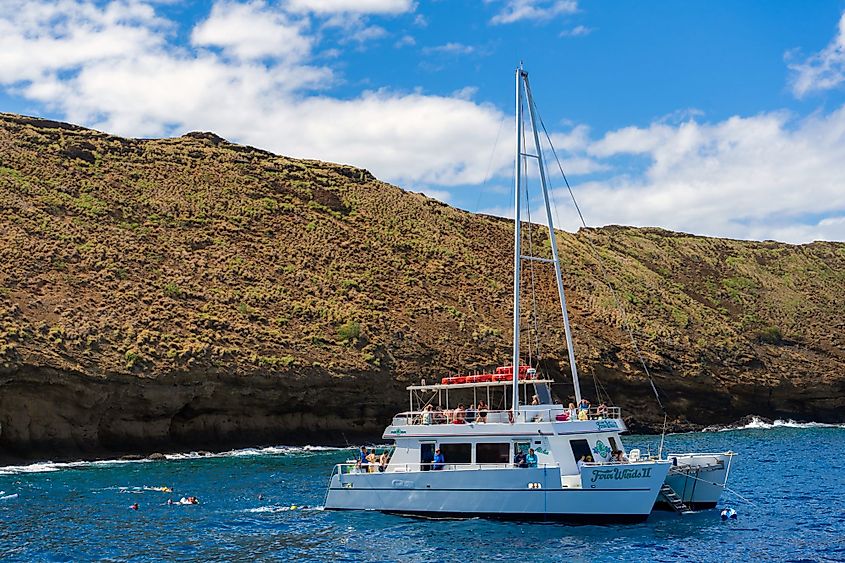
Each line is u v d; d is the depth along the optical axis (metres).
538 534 32.53
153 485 49.44
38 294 78.06
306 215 118.94
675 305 127.69
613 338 106.81
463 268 118.00
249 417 76.31
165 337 76.19
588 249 140.38
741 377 108.75
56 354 67.38
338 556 30.56
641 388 99.62
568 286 120.12
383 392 84.31
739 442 79.06
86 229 94.31
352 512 37.69
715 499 37.81
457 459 36.06
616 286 125.12
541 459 34.50
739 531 33.59
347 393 81.56
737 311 137.38
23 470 57.78
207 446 72.75
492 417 36.50
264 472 55.91
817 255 172.50
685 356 107.88
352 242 115.25
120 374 68.50
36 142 110.50
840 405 115.38
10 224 88.94
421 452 36.88
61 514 39.50
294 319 91.06
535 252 130.75
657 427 94.81
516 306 36.75
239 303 90.12
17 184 97.62
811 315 143.25
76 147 112.69
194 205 109.94
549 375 93.81
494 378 38.81
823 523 35.53
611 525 33.84
